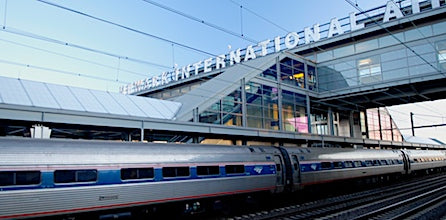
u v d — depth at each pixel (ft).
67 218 39.32
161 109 85.66
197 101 92.43
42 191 36.86
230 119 90.84
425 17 93.86
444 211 51.26
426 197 66.80
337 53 112.98
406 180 116.47
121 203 42.73
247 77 96.17
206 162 53.36
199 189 51.19
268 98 100.78
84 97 73.05
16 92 62.64
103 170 41.88
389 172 101.71
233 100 92.12
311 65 116.26
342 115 132.05
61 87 73.26
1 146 36.29
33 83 69.26
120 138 77.25
